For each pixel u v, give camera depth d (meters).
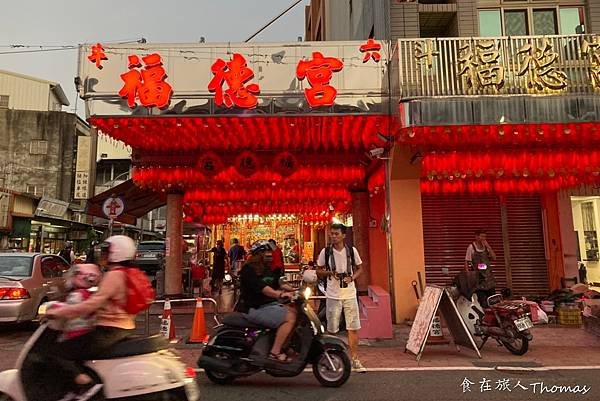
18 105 34.44
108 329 3.54
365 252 13.52
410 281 9.85
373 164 12.01
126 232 29.55
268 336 5.62
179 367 3.67
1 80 34.00
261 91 8.55
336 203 16.38
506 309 7.27
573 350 7.48
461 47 8.19
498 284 12.27
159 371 3.50
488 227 12.46
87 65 8.47
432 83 8.11
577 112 7.80
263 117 8.55
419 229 10.00
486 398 5.14
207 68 8.55
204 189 13.90
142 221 35.69
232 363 5.58
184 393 3.58
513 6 11.22
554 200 12.34
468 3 11.18
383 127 9.40
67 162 31.25
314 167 11.80
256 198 14.05
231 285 18.88
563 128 8.01
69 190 30.91
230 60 8.55
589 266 13.45
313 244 26.42
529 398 5.13
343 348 5.63
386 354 7.32
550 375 6.03
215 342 5.75
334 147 11.39
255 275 5.76
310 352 5.61
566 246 12.10
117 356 3.50
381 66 8.73
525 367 6.46
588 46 8.05
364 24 14.31
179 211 13.69
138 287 3.70
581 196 12.62
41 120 31.48
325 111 8.59
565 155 9.39
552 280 12.12
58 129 31.53
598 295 9.88
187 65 8.53
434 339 7.77
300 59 8.66
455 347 7.73
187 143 10.87
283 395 5.30
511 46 8.16
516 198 12.59
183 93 8.48
